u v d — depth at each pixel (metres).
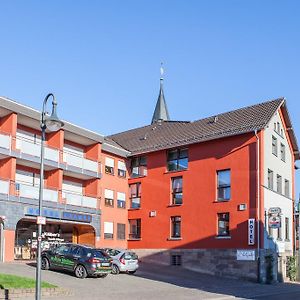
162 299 20.59
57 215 34.22
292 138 41.00
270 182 36.38
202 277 32.91
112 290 22.48
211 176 36.91
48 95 17.08
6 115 32.59
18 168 34.28
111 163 41.28
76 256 25.98
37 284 15.42
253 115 37.44
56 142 35.84
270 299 23.08
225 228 35.44
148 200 41.00
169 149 40.22
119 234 40.94
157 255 39.22
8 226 30.67
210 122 40.41
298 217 38.25
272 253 34.84
